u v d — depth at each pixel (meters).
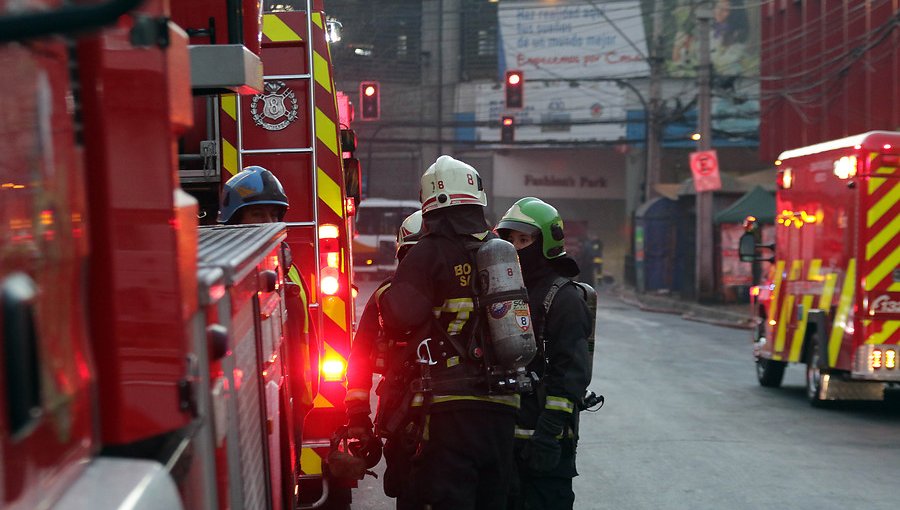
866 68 44.69
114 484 2.90
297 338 7.88
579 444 15.88
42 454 2.63
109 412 3.10
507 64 90.62
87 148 3.05
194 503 3.65
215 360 4.04
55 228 2.79
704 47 52.31
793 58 55.50
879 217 19.17
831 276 20.23
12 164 2.56
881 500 12.30
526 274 8.16
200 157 10.36
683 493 12.59
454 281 6.80
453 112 94.00
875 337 19.11
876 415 19.53
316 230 10.32
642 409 19.69
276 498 6.32
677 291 67.38
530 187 90.25
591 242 80.88
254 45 7.47
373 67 95.06
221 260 4.45
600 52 88.69
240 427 4.90
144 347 3.23
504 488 6.95
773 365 23.19
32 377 2.52
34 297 2.58
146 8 3.15
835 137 49.19
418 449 6.78
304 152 10.35
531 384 7.46
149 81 3.32
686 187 64.75
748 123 82.88
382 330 7.00
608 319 47.69
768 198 56.19
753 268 55.97
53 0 2.88
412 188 95.38
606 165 89.38
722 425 17.92
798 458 14.91
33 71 2.70
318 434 10.09
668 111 77.94
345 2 94.56
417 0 94.50
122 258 3.13
